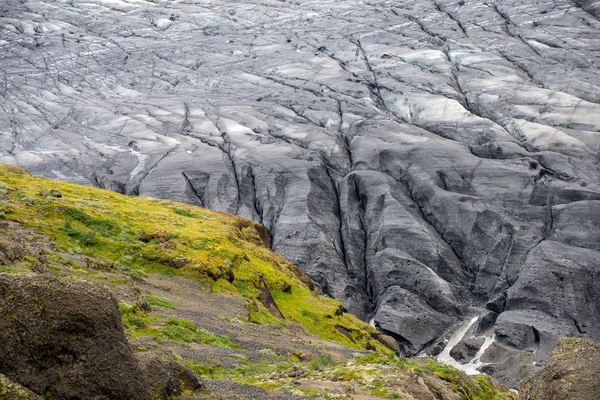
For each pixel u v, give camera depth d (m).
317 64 194.75
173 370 14.34
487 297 106.44
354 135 150.62
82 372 10.68
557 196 116.12
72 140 151.25
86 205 44.50
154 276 37.31
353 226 121.56
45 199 40.72
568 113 143.38
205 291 37.75
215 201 124.94
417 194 127.25
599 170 124.12
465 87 166.12
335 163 140.50
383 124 152.38
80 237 36.75
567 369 12.85
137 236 41.00
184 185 127.19
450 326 101.12
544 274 97.62
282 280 52.59
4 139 151.00
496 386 30.62
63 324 10.75
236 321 32.28
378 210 123.31
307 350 29.45
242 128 154.50
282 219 120.06
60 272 25.80
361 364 23.77
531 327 89.50
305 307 52.38
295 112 165.00
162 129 156.88
